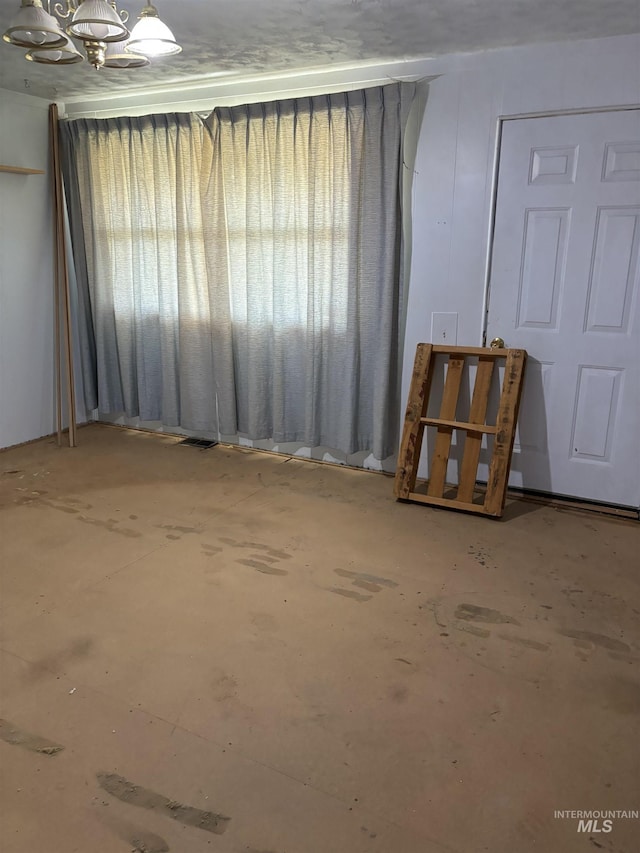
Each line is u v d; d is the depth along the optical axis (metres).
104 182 4.49
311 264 3.84
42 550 3.01
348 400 3.90
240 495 3.71
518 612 2.51
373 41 3.11
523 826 1.59
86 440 4.77
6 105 4.20
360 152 3.55
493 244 3.46
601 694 2.06
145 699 2.03
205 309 4.40
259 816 1.62
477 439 3.48
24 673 2.14
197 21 2.83
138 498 3.66
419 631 2.38
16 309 4.46
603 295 3.28
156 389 4.78
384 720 1.94
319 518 3.39
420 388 3.59
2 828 1.58
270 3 2.62
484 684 2.10
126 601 2.58
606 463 3.46
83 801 1.66
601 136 3.12
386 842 1.55
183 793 1.68
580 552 3.02
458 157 3.43
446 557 2.96
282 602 2.58
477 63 3.29
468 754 1.81
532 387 3.52
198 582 2.73
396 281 3.68
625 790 1.70
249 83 3.89
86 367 4.96
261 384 4.27
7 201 4.29
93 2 1.66
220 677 2.13
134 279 4.54
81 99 4.45
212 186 4.07
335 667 2.18
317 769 1.76
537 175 3.29
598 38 3.03
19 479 3.95
